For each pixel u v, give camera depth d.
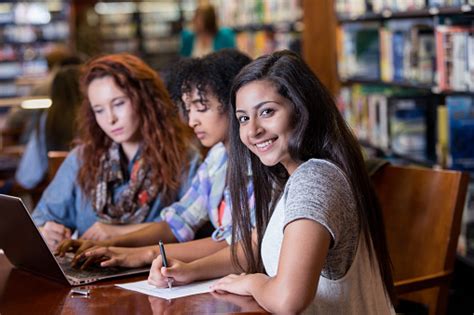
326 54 6.07
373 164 2.99
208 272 2.22
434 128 4.71
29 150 5.20
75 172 3.07
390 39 5.06
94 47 10.92
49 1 13.01
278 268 1.90
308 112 2.01
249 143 2.06
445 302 2.74
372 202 2.09
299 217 1.89
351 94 5.71
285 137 2.03
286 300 1.83
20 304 2.09
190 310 1.92
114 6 13.73
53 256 2.22
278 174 2.21
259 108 2.02
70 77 4.95
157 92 2.95
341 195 1.96
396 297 2.43
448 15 4.20
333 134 2.04
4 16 12.90
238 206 2.23
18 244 2.36
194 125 2.60
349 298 2.01
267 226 2.16
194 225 2.73
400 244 2.89
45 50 12.94
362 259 2.04
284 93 2.01
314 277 1.85
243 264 2.27
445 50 4.15
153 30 13.98
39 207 3.13
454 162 4.12
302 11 6.26
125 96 2.90
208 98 2.55
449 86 4.16
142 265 2.40
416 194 2.86
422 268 2.80
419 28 4.62
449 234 2.72
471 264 4.04
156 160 2.93
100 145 3.02
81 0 13.48
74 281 2.25
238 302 1.96
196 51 8.18
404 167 2.93
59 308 2.02
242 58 2.58
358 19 5.48
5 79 12.81
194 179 2.77
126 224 2.93
